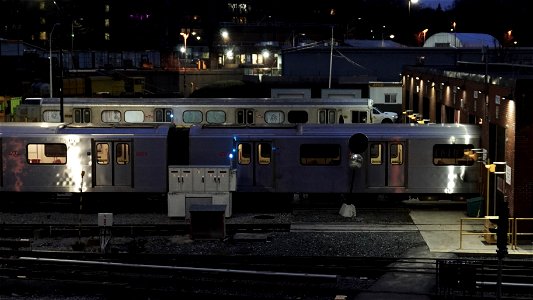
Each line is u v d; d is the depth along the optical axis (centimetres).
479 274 1939
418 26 13012
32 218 2688
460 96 3103
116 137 2820
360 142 2738
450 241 2330
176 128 2941
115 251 2231
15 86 6234
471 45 6706
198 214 2375
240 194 2914
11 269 2022
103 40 12762
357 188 2822
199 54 12175
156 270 2012
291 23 11500
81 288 1886
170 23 13262
